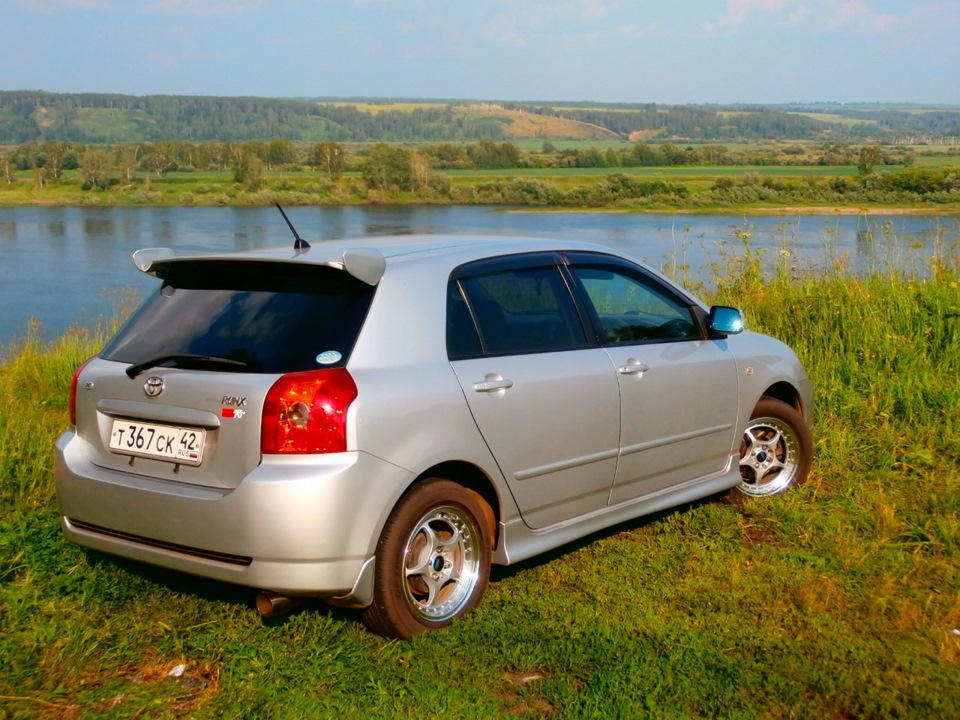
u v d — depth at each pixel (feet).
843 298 29.50
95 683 11.18
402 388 11.70
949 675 11.23
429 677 11.10
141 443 12.14
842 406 23.03
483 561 12.93
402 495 11.85
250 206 403.13
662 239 120.67
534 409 13.26
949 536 15.58
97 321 38.91
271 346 11.62
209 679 11.28
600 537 15.92
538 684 10.89
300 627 12.37
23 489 17.89
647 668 11.21
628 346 15.10
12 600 13.10
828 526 16.29
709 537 15.87
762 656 11.65
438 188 416.87
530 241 14.78
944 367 25.50
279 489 10.83
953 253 32.96
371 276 11.92
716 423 16.56
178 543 11.55
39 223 310.86
